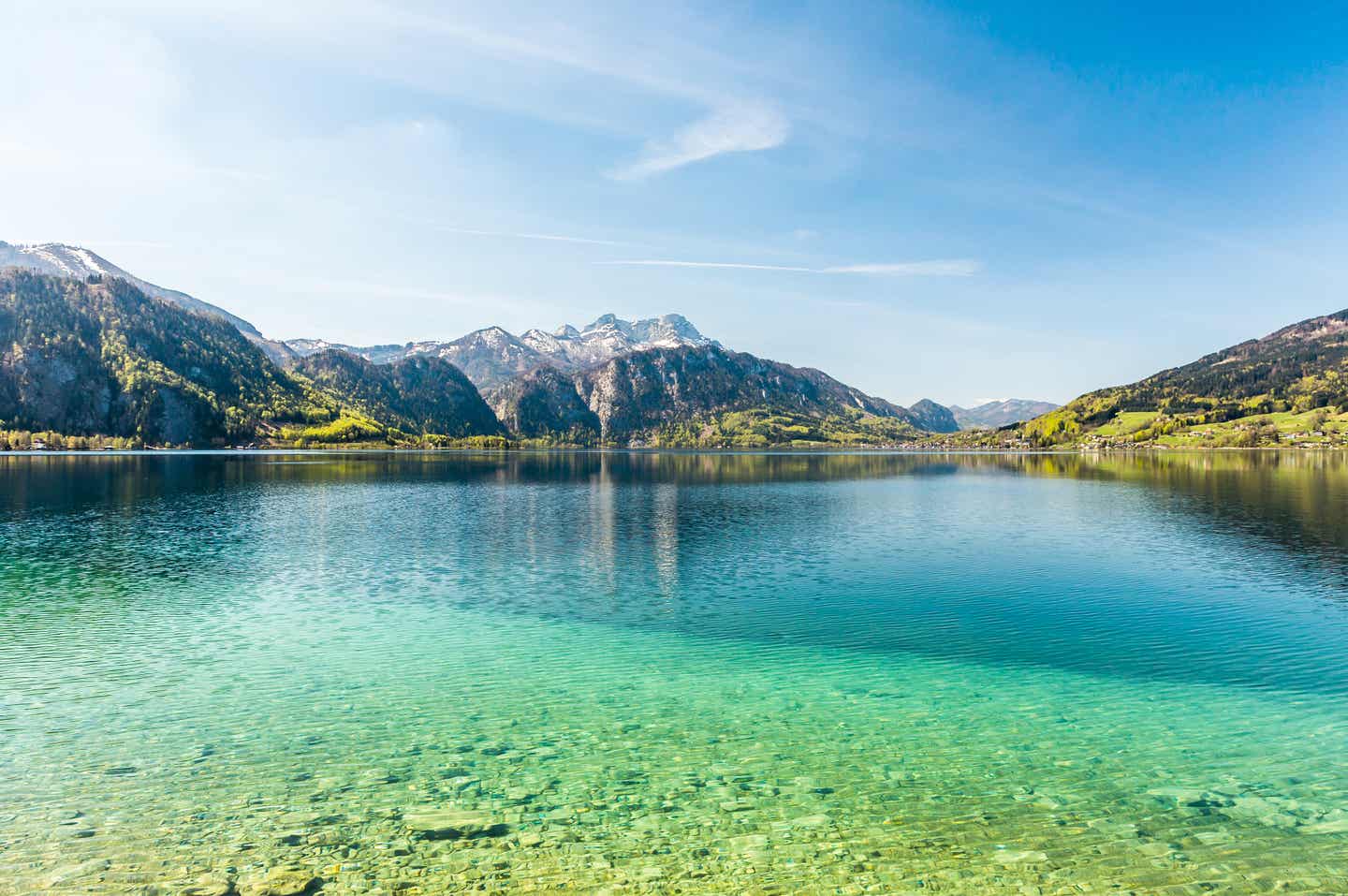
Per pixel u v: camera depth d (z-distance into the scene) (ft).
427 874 42.55
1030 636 94.32
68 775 54.60
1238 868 43.01
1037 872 42.78
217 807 50.08
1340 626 97.81
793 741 61.98
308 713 67.56
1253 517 215.92
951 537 179.32
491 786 53.47
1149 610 107.65
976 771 56.03
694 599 114.52
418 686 75.31
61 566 139.85
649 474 496.64
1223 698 72.18
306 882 41.55
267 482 372.17
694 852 44.98
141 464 538.47
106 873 42.14
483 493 318.04
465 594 118.73
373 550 161.07
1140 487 333.62
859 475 474.49
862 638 93.66
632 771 56.18
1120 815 49.32
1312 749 59.72
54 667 81.05
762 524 206.80
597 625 99.30
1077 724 65.62
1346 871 42.63
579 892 40.86
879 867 43.37
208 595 117.50
